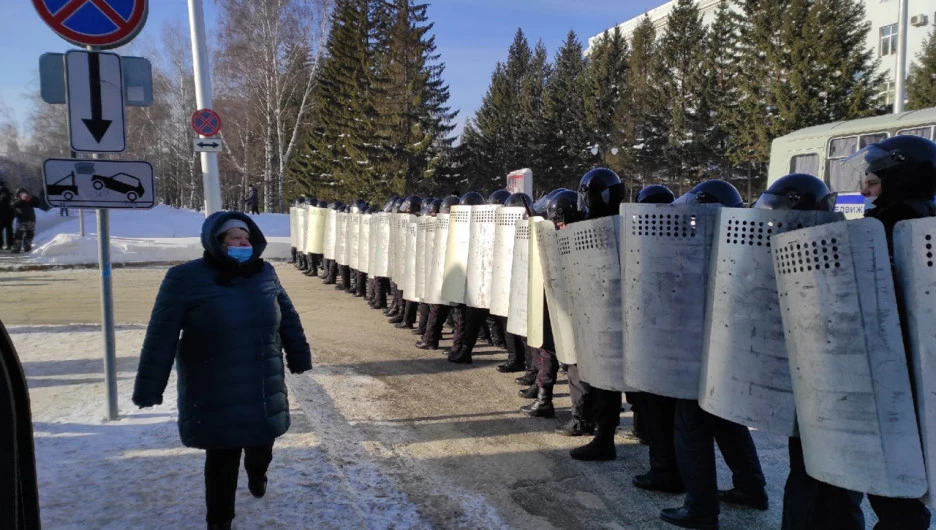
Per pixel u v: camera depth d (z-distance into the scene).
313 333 8.98
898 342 2.23
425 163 39.81
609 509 3.73
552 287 4.66
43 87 4.38
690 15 43.97
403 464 4.34
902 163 2.53
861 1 30.30
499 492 3.94
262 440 3.13
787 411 2.72
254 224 3.27
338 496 3.66
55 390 5.74
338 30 40.00
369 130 38.56
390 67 39.12
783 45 30.36
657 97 43.72
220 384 3.04
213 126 9.96
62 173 4.43
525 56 67.06
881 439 2.24
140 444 4.41
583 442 4.84
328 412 5.38
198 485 3.77
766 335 2.77
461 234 7.18
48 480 3.81
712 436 3.41
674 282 3.23
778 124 29.16
